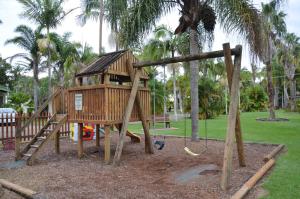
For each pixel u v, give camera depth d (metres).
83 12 19.00
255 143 9.02
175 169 5.75
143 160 6.77
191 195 4.04
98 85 6.66
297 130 13.23
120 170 5.78
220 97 27.14
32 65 26.12
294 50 33.78
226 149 4.65
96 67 6.94
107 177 5.18
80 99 7.21
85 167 6.10
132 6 8.84
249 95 40.06
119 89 6.92
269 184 4.46
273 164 5.92
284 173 5.14
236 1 7.90
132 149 8.49
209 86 24.53
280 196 3.90
